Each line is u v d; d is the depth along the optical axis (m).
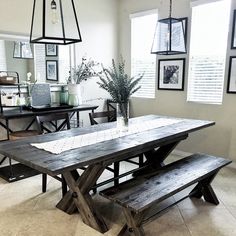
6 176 3.24
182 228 2.23
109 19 4.59
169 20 2.81
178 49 2.91
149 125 2.94
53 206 2.60
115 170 2.89
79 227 2.25
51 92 3.96
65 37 2.21
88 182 2.19
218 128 3.76
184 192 2.88
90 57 4.39
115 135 2.49
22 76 3.64
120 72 2.58
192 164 2.59
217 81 3.70
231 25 3.42
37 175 3.37
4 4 3.34
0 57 3.40
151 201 1.85
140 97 4.65
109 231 2.19
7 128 3.24
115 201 1.88
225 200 2.72
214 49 3.66
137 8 4.44
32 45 3.69
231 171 3.51
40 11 2.10
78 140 2.30
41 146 2.12
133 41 4.61
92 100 4.54
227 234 2.15
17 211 2.51
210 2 3.54
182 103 4.09
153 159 3.18
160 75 4.29
